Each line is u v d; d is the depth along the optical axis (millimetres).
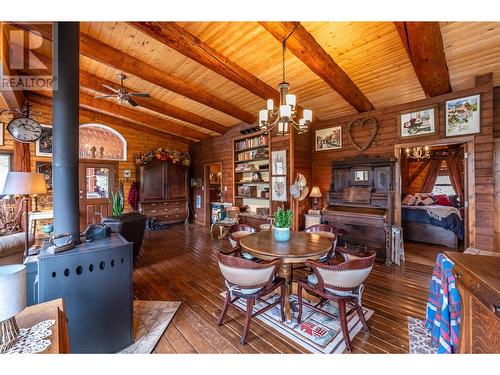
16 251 2594
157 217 7406
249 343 1938
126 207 7078
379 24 2646
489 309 1014
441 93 3689
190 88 4430
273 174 5434
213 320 2285
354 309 2043
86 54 3277
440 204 5832
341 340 1959
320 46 3000
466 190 3518
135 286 3068
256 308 2480
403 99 4090
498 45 2748
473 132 3439
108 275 1817
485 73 3314
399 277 3295
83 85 4480
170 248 4879
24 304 1001
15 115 5277
